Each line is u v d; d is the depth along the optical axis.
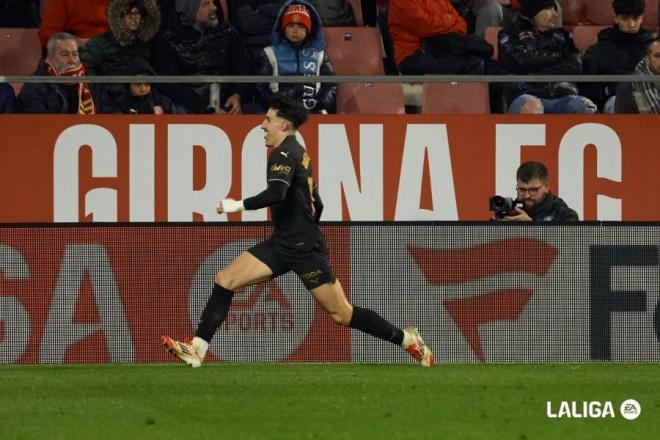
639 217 37.62
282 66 42.38
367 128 37.38
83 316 34.41
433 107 39.03
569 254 34.62
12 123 37.00
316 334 34.28
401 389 27.39
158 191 37.16
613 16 50.19
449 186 37.41
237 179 37.22
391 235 34.44
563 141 37.56
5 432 21.28
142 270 34.41
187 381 28.81
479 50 44.50
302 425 22.12
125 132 37.16
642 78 37.62
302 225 30.31
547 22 44.28
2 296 34.28
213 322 30.89
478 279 34.56
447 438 20.97
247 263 30.55
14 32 46.75
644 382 29.34
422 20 44.31
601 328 34.59
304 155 30.22
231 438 20.70
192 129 37.19
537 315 34.59
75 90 37.38
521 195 36.56
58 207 37.06
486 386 28.16
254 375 30.28
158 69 42.78
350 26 47.62
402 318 34.50
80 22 45.72
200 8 42.62
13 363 34.25
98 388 27.42
